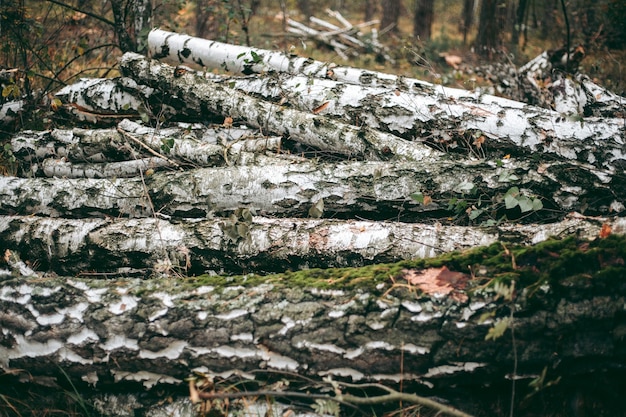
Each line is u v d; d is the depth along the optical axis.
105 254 2.84
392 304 2.12
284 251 2.72
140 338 2.17
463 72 7.23
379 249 2.67
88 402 2.30
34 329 2.22
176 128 3.71
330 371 2.12
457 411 1.94
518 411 2.18
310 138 3.41
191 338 2.16
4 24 4.70
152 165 3.38
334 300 2.17
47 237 2.90
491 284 2.10
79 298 2.27
